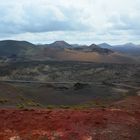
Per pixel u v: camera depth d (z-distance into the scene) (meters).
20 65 187.75
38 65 188.75
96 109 34.44
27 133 25.83
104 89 91.12
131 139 26.70
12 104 44.59
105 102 53.38
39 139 24.94
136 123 29.83
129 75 164.88
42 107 41.31
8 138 25.14
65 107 41.12
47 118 28.62
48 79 156.62
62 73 171.62
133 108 38.66
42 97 69.19
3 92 57.50
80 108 38.75
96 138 25.75
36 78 158.00
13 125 27.30
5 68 179.25
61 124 27.22
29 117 28.91
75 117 28.92
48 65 190.38
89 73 171.88
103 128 27.30
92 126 27.34
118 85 105.25
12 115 29.42
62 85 104.31
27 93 69.62
